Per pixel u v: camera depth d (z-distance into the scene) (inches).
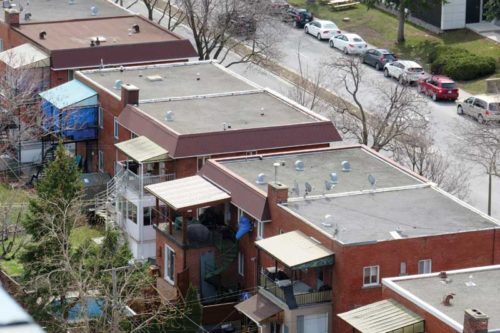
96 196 3373.5
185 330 2299.5
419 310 1930.4
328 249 2293.3
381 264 2279.8
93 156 3614.7
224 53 4736.7
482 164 3272.6
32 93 3828.7
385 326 1915.6
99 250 2260.1
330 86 4188.0
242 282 2674.7
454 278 2037.4
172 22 5108.3
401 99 3686.0
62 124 3553.2
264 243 2343.8
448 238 2329.0
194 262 2664.9
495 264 2370.8
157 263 2802.7
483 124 3764.8
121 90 3390.7
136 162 3051.2
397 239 2283.5
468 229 2370.8
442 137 3818.9
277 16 4606.3
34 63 3882.9
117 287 2174.0
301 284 2373.3
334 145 3580.2
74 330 2197.3
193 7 4325.8
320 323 2316.7
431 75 4372.5
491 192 3417.8
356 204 2518.5
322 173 2753.4
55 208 2351.1
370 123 3560.5
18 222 2711.6
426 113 3878.0
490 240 2368.4
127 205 3056.1
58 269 2122.3
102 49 3971.5
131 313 2293.3
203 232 2669.8
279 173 2741.1
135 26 4229.8
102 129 3548.2
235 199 2630.4
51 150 3587.6
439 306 1907.0
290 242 2338.8
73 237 3002.0
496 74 4448.8
